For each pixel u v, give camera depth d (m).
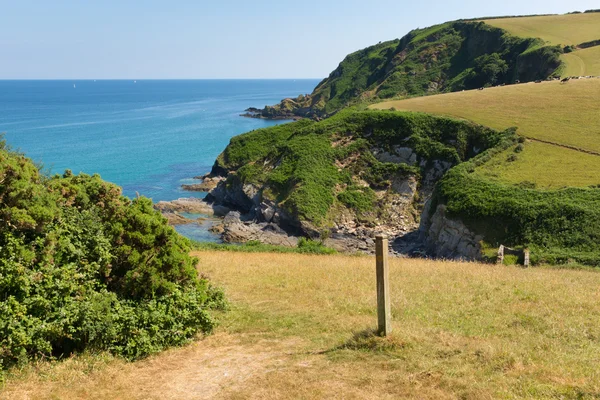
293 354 10.38
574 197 44.03
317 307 14.56
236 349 10.94
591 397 7.28
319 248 35.69
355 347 10.29
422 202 64.50
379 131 72.62
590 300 14.27
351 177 66.75
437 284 17.55
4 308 9.34
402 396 7.96
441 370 8.77
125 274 11.80
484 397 7.62
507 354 9.35
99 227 12.04
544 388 7.71
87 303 10.34
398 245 54.59
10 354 9.26
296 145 70.81
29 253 10.02
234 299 15.79
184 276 12.83
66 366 9.61
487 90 87.50
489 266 24.70
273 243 52.75
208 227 59.50
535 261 34.50
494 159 56.78
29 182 10.80
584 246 38.41
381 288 10.46
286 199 60.97
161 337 10.98
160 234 12.66
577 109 68.56
